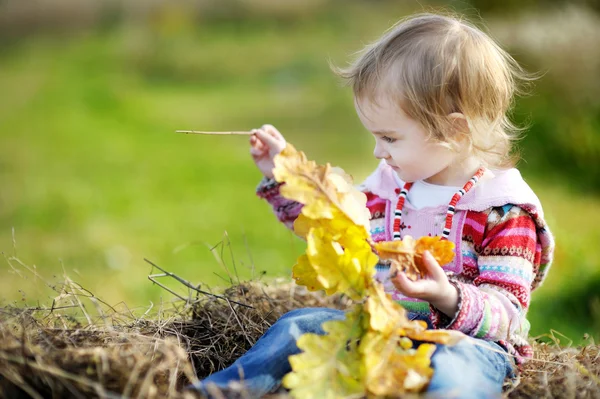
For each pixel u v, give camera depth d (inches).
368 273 68.2
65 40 592.4
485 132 81.6
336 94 388.5
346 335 66.8
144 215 225.6
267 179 92.5
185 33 562.3
